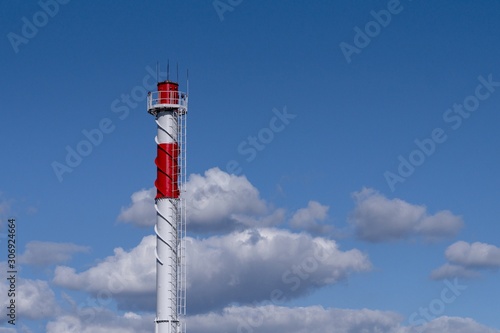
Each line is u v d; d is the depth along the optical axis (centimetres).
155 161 18038
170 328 17700
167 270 17800
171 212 17888
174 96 18038
